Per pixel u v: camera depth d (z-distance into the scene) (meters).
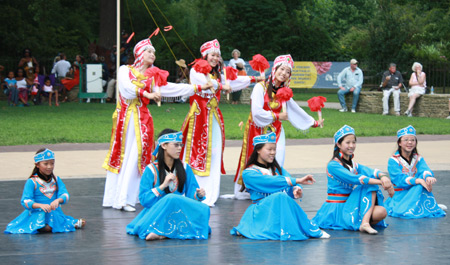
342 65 25.83
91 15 38.19
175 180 6.44
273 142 6.54
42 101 24.44
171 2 38.69
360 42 37.78
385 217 6.98
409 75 31.16
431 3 37.72
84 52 36.22
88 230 6.67
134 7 35.97
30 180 6.64
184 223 6.29
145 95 7.65
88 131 15.49
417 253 5.74
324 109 23.86
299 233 6.25
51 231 6.57
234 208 7.90
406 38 33.84
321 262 5.43
